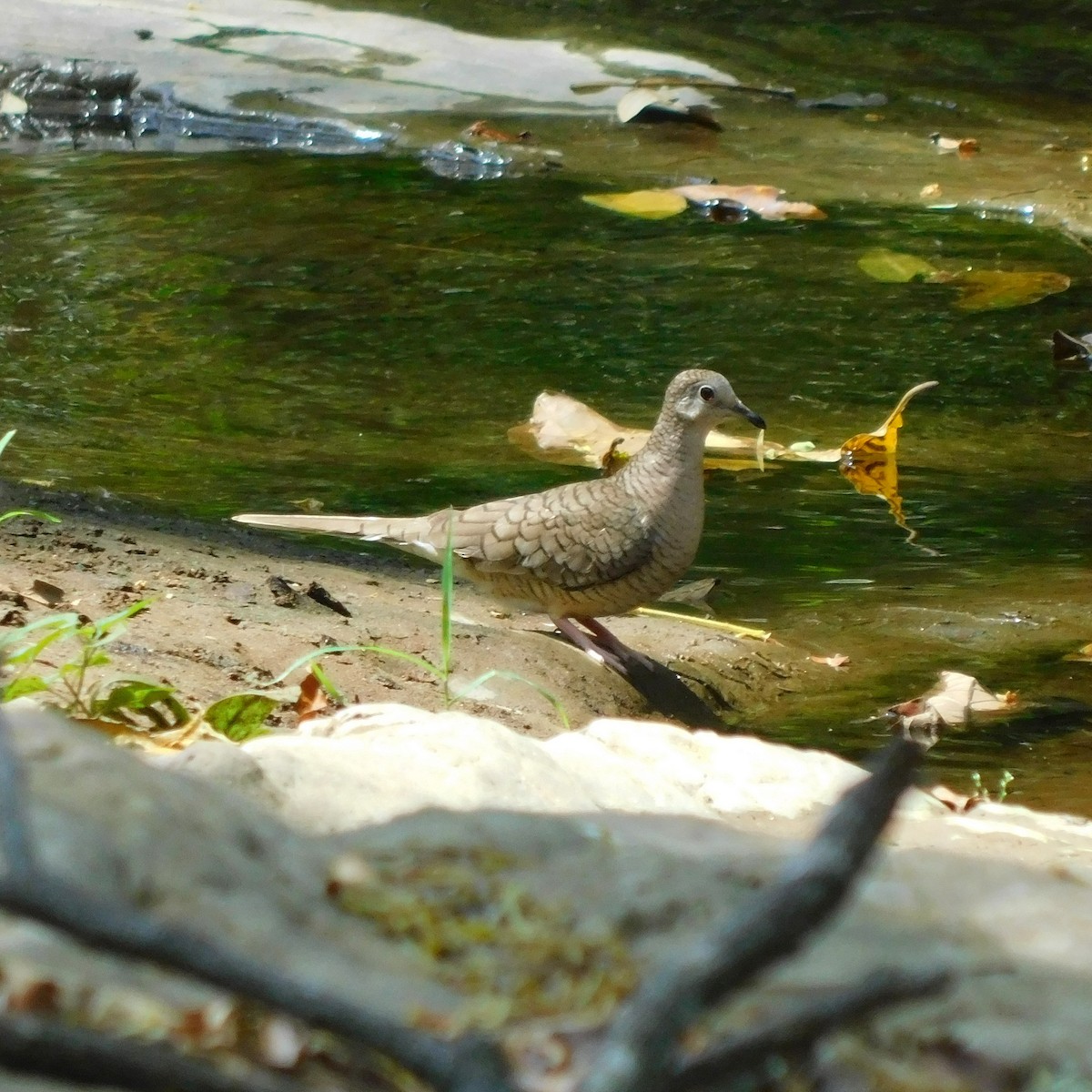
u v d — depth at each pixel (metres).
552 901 3.66
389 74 23.39
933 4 27.30
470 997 3.18
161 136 21.91
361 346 14.79
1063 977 3.52
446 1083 1.72
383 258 17.16
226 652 8.10
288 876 3.54
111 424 12.76
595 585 9.83
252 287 16.16
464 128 21.77
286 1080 2.67
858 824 1.74
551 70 23.83
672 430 9.84
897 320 15.98
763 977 3.17
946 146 21.75
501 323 15.48
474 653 9.17
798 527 11.72
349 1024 1.75
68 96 22.31
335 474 12.02
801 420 13.53
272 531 11.10
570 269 17.05
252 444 12.54
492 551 10.02
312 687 7.37
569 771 5.18
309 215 18.52
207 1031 2.83
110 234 17.53
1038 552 11.30
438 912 3.56
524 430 13.00
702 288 16.66
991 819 5.75
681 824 4.48
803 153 21.44
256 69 23.30
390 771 4.73
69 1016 2.81
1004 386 14.45
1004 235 18.70
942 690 9.25
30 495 10.45
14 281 15.95
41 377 13.66
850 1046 3.15
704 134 21.95
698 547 10.73
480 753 4.99
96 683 6.43
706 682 9.49
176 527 10.51
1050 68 24.98
